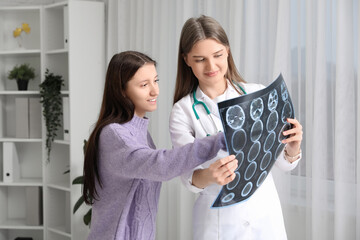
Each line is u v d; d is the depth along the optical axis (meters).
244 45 2.66
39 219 3.90
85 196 1.53
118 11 3.47
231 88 1.61
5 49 4.05
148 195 1.49
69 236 3.62
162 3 3.15
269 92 1.25
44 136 3.77
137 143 1.36
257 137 1.24
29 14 4.04
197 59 1.47
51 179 3.84
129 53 1.42
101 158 1.41
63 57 3.86
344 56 2.19
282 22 2.41
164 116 3.18
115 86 1.41
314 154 2.30
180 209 3.06
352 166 2.23
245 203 1.55
